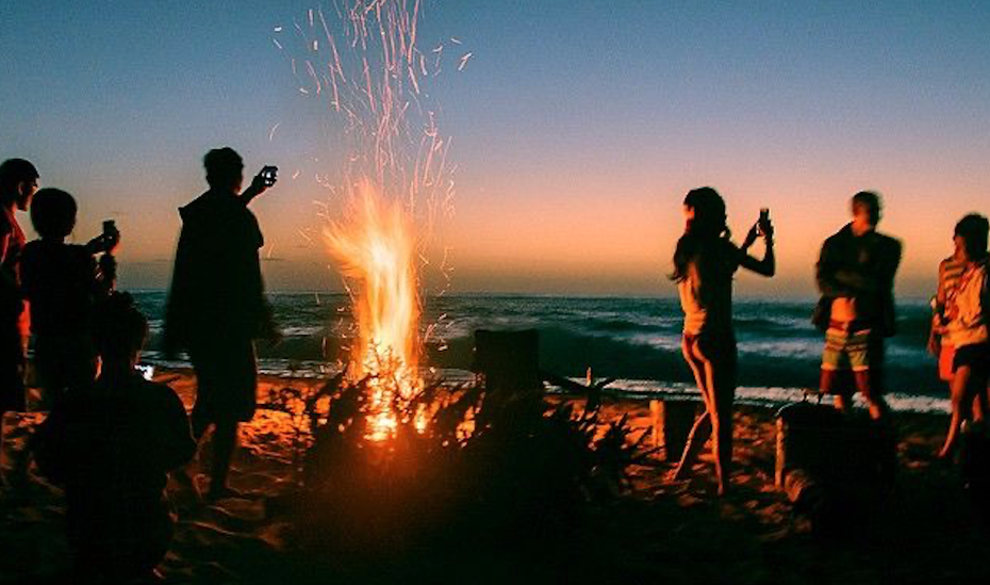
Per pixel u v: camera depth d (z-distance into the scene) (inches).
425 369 409.4
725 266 244.4
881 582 180.7
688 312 251.3
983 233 283.7
